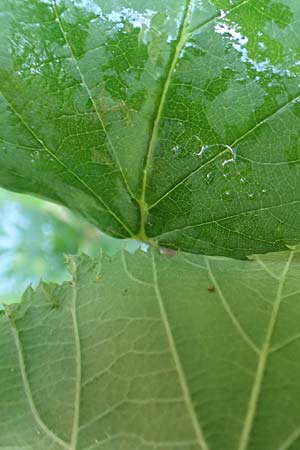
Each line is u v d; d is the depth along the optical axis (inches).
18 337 4.9
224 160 5.3
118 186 5.5
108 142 5.4
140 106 5.2
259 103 5.1
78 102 5.3
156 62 5.1
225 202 5.4
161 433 4.1
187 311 4.6
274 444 4.0
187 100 5.2
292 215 5.3
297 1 4.9
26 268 10.6
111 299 4.8
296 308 4.6
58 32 5.2
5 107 5.4
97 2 5.1
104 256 5.1
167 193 5.5
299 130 5.1
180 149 5.3
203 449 4.1
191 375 4.3
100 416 4.3
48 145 5.5
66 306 4.9
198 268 5.0
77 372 4.6
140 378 4.3
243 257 5.4
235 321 4.5
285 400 4.1
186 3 5.1
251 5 5.0
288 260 5.1
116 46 5.2
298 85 5.1
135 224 5.7
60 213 10.4
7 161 5.7
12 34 5.2
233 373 4.3
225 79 5.1
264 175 5.3
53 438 4.4
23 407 4.6
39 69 5.3
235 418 4.1
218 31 5.1
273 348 4.4
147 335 4.5
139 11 5.1
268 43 5.0
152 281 4.9
